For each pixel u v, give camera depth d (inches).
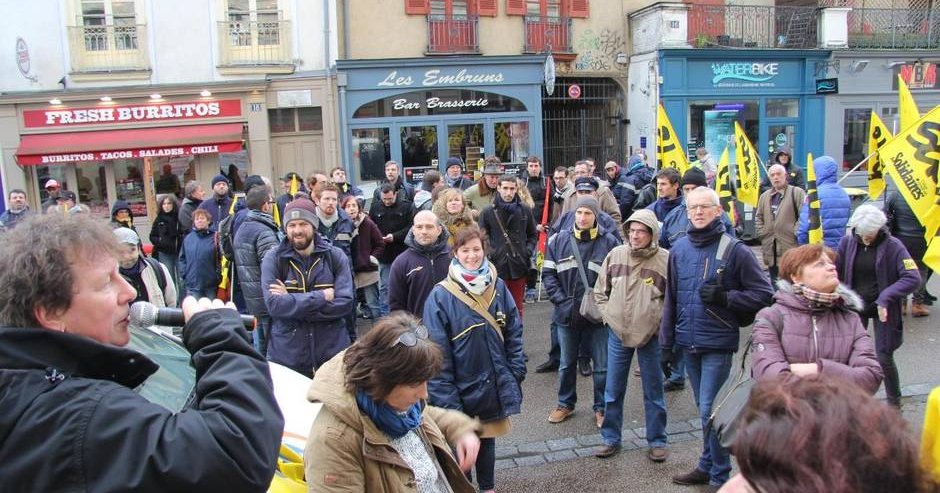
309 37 644.7
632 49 753.0
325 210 308.8
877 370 140.5
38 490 59.1
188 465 60.7
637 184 449.7
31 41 609.0
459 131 687.7
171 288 263.3
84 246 65.2
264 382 70.4
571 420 239.5
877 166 332.2
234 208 321.4
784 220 349.7
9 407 60.2
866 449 45.9
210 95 630.5
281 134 655.8
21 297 62.5
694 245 186.7
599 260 226.8
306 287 203.9
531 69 694.5
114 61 621.9
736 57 729.6
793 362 146.0
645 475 198.4
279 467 118.7
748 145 371.6
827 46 751.1
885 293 220.5
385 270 361.1
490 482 175.2
